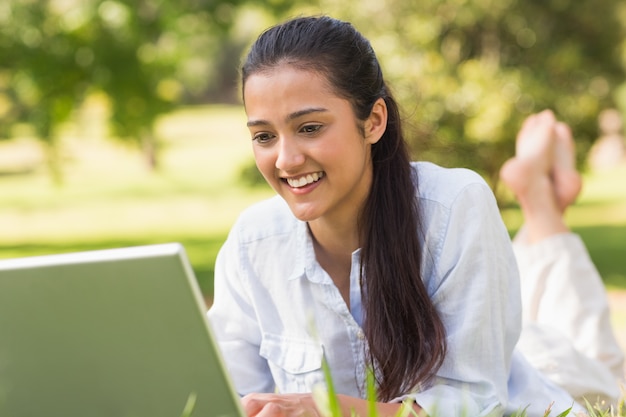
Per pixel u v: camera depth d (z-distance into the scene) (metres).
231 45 35.00
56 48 11.55
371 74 2.33
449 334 2.39
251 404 2.13
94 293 1.73
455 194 2.43
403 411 1.75
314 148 2.23
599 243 12.96
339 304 2.48
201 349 1.75
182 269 1.68
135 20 11.64
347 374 2.53
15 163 26.95
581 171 12.44
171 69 12.30
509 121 10.73
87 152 29.78
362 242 2.45
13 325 1.78
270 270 2.59
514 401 2.60
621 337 6.94
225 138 31.52
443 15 11.33
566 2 12.15
